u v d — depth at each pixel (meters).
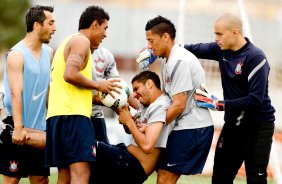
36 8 22.75
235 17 21.41
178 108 20.41
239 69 21.39
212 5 46.78
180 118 21.11
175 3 115.50
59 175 20.58
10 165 22.91
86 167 19.89
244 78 21.41
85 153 19.70
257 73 21.05
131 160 20.61
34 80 22.78
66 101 19.84
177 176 21.27
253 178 22.08
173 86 20.59
